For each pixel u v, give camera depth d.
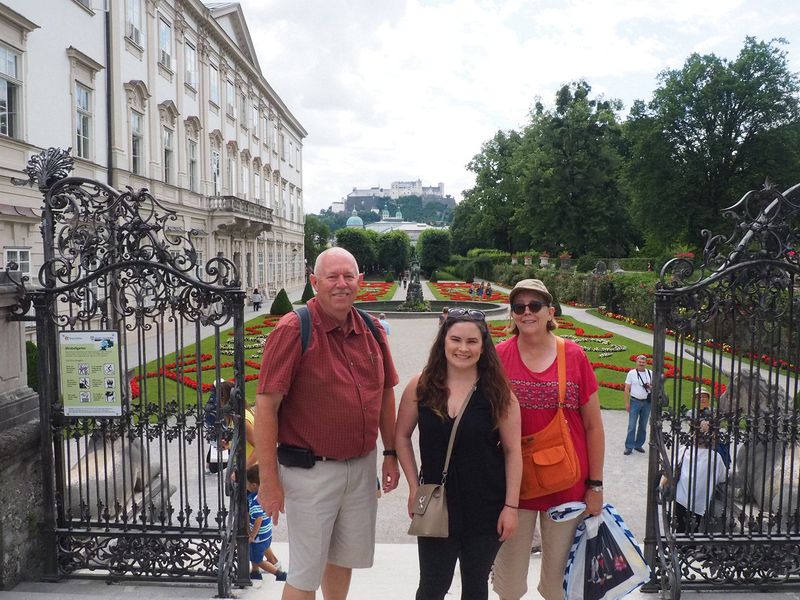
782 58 37.91
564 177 50.66
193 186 29.09
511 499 3.22
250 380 14.52
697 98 38.72
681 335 4.47
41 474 4.69
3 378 4.52
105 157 19.48
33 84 15.20
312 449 3.30
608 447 9.88
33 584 4.47
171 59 25.73
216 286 4.48
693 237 40.78
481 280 68.69
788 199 4.35
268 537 5.04
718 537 4.50
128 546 4.62
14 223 14.07
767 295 4.36
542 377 3.50
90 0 18.45
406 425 3.37
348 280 3.23
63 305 11.41
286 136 52.78
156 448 8.97
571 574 3.54
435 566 3.21
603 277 32.84
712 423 4.52
